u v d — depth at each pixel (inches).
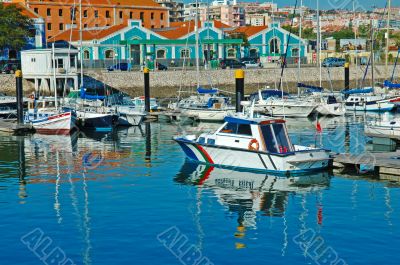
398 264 701.3
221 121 2090.3
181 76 3110.2
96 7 4439.0
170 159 1343.5
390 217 871.1
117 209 929.5
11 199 994.7
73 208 936.9
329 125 2004.2
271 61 3895.2
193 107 2123.5
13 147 1562.5
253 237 796.0
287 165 1142.3
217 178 1136.8
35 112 1919.3
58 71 2689.5
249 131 1191.6
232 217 884.0
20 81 1884.8
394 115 2251.5
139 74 3031.5
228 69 3294.8
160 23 4918.8
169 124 2060.8
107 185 1089.4
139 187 1072.8
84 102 2089.1
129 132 1861.5
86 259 728.3
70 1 4298.7
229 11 7746.1
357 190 1030.4
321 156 1175.0
